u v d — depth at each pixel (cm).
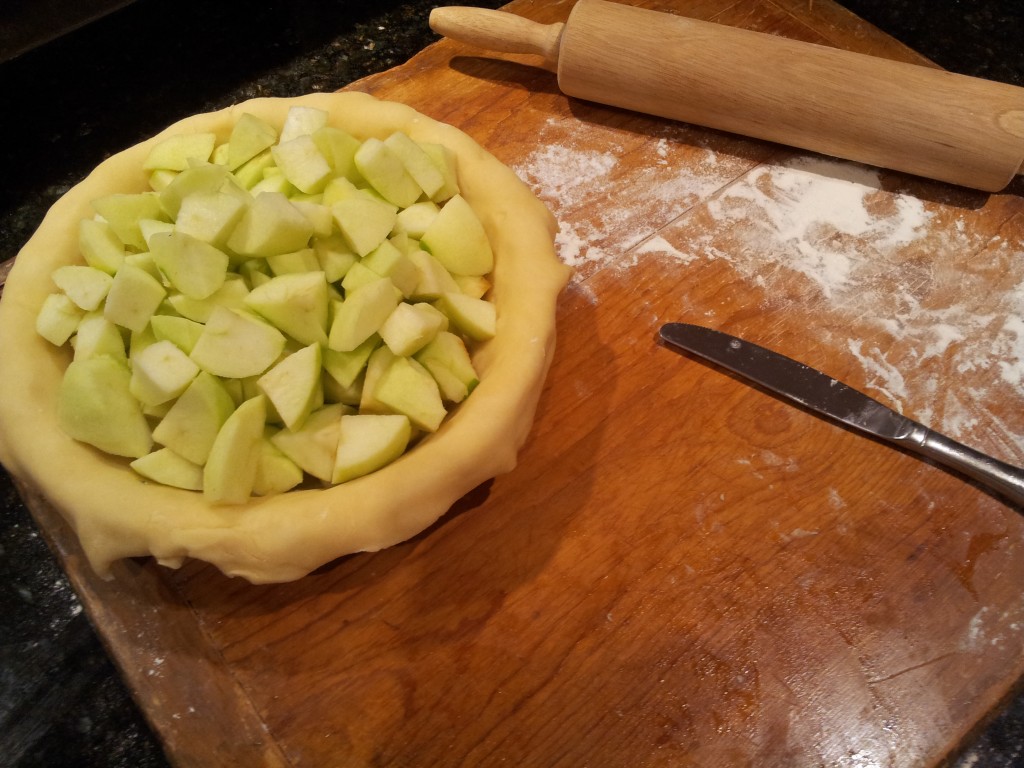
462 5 59
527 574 34
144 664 32
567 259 42
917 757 30
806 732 31
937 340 40
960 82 41
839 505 35
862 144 43
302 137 35
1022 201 44
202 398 30
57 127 53
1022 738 38
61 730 38
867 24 50
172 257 31
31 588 41
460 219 35
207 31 57
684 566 34
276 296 31
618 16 44
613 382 39
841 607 33
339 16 58
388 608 33
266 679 32
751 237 43
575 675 32
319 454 30
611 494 36
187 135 38
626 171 45
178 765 30
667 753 31
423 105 48
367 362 32
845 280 42
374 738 31
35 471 30
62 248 35
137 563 34
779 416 38
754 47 43
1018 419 37
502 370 32
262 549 29
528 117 47
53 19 47
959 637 32
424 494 30
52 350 33
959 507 35
